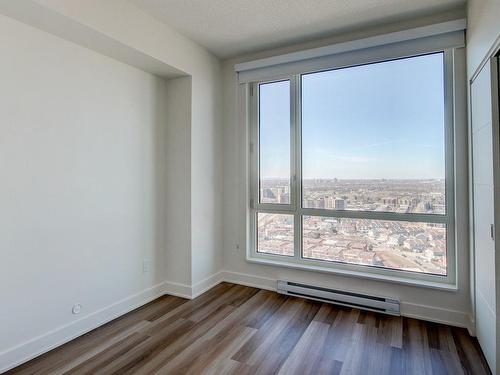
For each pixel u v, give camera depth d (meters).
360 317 2.65
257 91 3.43
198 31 2.83
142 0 2.33
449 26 2.39
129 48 2.39
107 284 2.57
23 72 1.97
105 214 2.54
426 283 2.59
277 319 2.61
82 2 2.00
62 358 2.03
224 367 1.94
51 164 2.14
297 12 2.51
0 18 1.86
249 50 3.26
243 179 3.44
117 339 2.28
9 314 1.91
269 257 3.40
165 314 2.71
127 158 2.74
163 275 3.18
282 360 2.02
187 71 2.96
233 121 3.47
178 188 3.12
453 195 2.55
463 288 2.45
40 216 2.07
